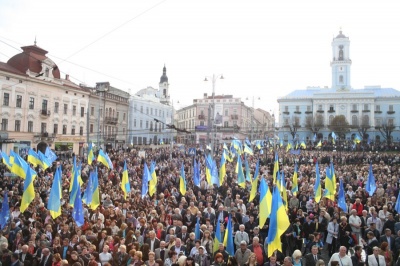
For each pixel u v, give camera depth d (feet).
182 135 294.66
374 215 43.98
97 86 213.87
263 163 122.83
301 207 53.67
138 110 247.70
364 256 34.37
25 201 43.11
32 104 158.51
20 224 41.68
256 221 46.42
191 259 29.25
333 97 313.12
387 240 37.37
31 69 157.38
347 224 42.42
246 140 162.40
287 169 95.35
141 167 97.50
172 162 107.86
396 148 193.98
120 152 149.89
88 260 31.48
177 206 53.72
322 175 84.69
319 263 29.07
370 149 194.18
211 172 65.21
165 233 39.93
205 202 55.62
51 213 40.83
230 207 49.49
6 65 151.33
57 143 171.32
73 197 47.19
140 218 41.83
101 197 57.52
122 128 230.27
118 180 75.61
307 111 322.96
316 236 39.14
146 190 56.24
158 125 273.75
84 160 119.14
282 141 300.20
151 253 29.99
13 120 148.87
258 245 34.86
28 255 32.86
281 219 31.53
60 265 29.60
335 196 58.59
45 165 70.18
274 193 32.14
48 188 63.72
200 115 289.94
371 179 60.85
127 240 35.83
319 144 185.06
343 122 281.13
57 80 172.24
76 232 37.55
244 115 304.09
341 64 335.26
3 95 144.25
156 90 326.44
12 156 66.59
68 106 180.45
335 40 339.98
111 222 41.37
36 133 159.84
